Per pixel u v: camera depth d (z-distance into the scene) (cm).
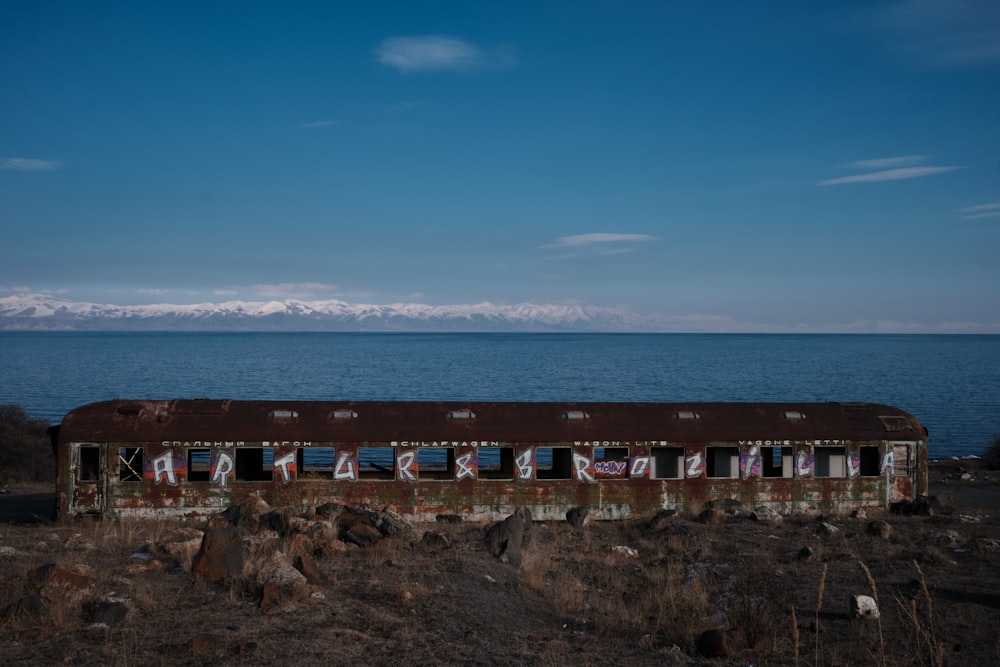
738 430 2572
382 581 1461
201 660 1027
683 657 1123
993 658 1118
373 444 2400
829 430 2619
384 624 1220
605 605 1391
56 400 8644
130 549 1723
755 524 2308
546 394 9325
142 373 13412
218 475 2350
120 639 1101
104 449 2312
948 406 8631
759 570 1509
